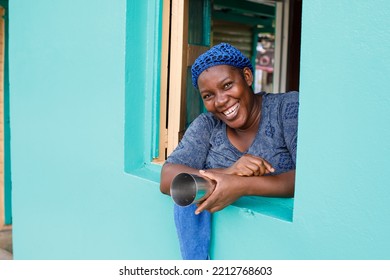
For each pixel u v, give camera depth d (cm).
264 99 163
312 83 134
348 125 126
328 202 133
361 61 122
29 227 332
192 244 170
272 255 151
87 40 249
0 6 462
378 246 122
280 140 158
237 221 164
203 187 132
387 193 119
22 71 323
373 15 119
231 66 154
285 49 418
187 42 231
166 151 233
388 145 118
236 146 167
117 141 231
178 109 226
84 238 267
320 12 130
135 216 223
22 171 334
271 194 145
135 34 223
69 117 272
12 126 344
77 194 271
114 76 229
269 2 462
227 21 633
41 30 295
